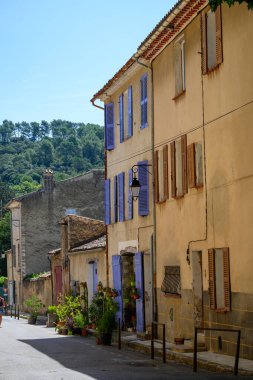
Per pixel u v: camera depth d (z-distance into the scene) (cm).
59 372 1647
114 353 2158
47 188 5672
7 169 14900
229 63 1805
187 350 1939
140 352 2191
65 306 3319
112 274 3047
